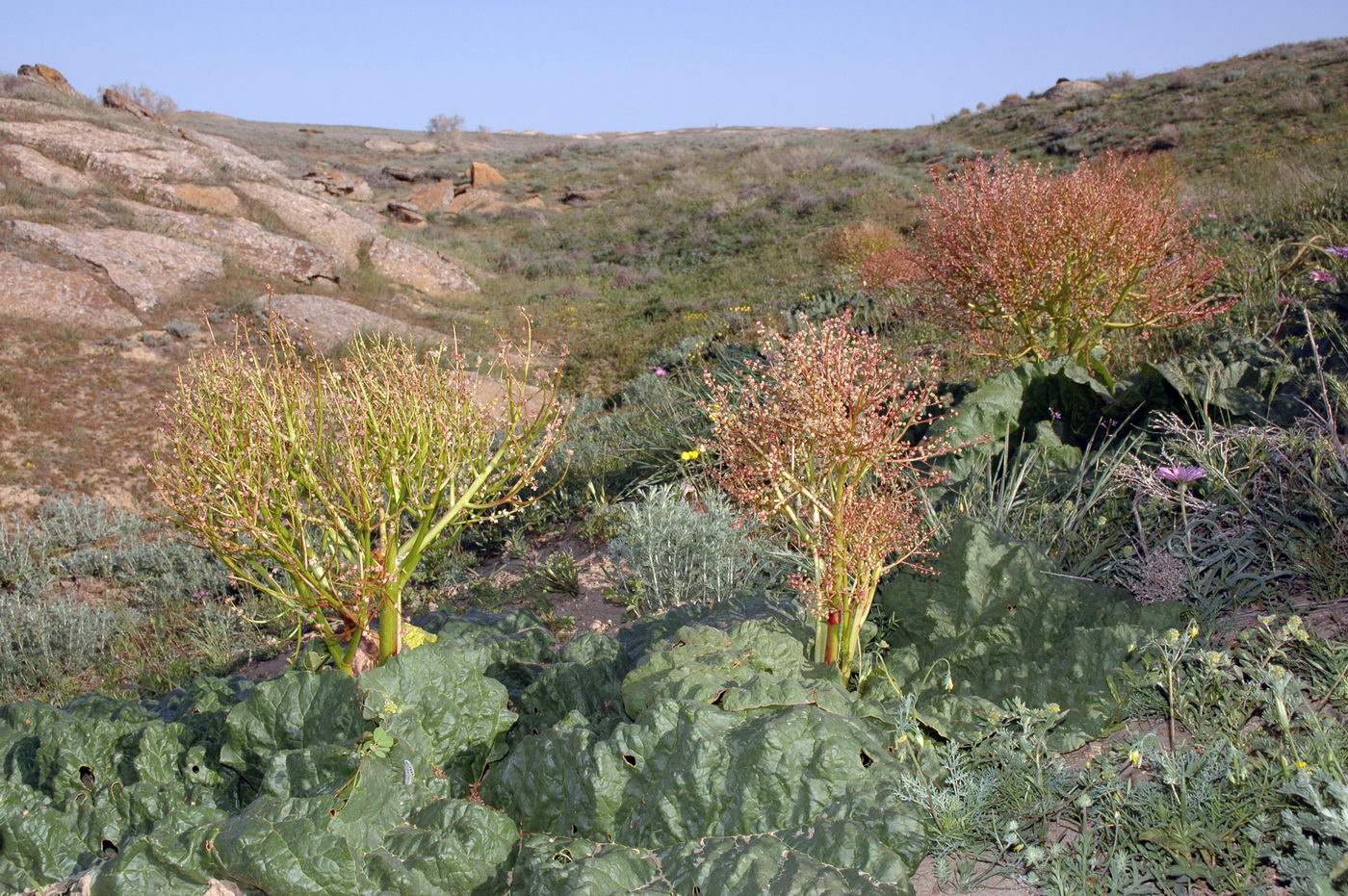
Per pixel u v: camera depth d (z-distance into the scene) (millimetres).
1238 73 32531
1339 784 1876
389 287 23047
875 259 14570
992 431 5008
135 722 3039
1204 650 2658
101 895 2254
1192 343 6355
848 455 2908
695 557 4828
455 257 28359
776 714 2477
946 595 3209
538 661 3418
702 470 6719
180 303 17938
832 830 2158
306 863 2191
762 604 3785
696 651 2898
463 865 2268
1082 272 5301
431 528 3311
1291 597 3172
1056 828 2311
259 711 2707
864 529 2947
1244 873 1999
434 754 2662
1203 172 22688
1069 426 5027
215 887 2295
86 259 17734
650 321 20250
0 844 2600
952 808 2271
